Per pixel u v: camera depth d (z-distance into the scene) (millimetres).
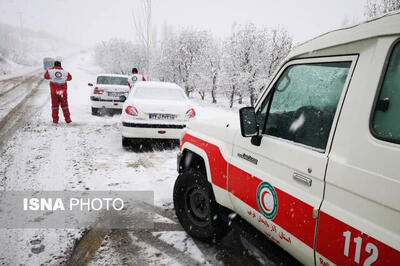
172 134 5973
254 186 2066
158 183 4477
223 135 2584
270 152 1925
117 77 10852
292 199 1708
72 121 9062
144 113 5855
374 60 1378
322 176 1521
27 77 28969
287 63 1972
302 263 1759
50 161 5207
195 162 3137
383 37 1353
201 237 2904
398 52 1291
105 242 2885
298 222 1674
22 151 5734
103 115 10453
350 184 1368
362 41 1463
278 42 16203
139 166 5203
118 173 4805
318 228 1537
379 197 1236
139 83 7027
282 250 1998
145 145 6605
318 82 1747
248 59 16984
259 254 2762
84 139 6934
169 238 2996
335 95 1627
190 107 6191
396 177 1187
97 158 5535
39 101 13148
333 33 1630
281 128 1967
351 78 1480
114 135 7523
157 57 25203
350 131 1431
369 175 1287
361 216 1328
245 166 2184
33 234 2967
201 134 2994
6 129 7559
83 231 3066
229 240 3000
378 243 1226
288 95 1950
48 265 2514
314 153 1605
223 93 19594
